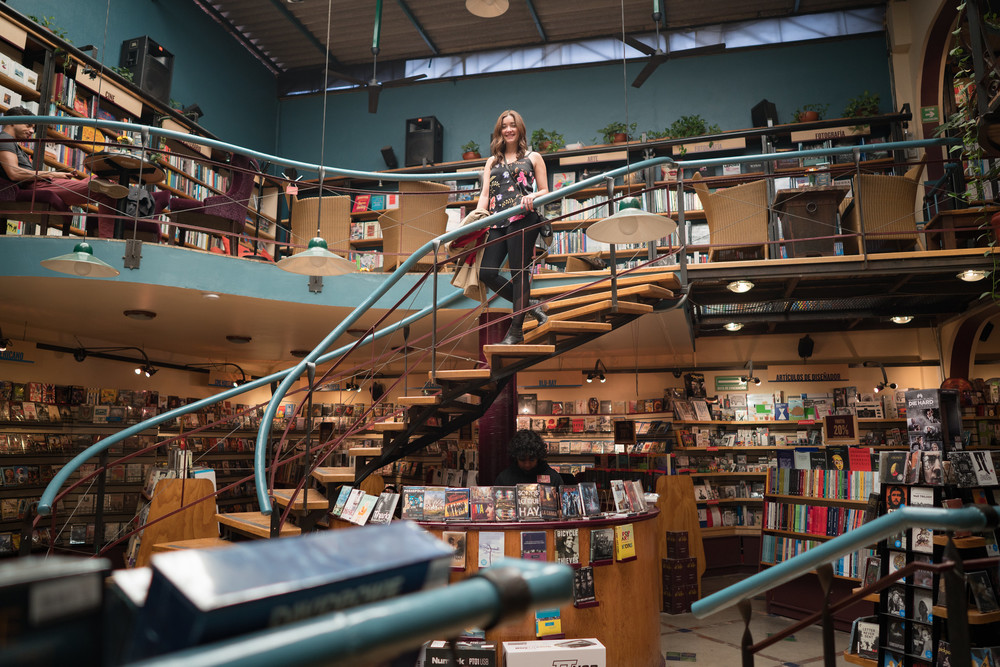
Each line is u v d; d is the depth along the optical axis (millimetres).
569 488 4168
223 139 10430
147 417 8375
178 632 402
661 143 9312
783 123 9969
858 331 9172
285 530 4484
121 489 7770
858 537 1595
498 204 4840
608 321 4965
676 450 9055
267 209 10477
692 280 5742
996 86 4000
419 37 10969
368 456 4578
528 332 5035
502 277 4895
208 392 10164
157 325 7277
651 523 4543
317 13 10367
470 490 4062
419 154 10688
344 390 10523
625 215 3848
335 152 11484
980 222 5906
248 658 367
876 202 5883
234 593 404
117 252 5426
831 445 8086
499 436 5883
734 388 9375
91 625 394
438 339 7723
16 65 6277
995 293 5453
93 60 7117
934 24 8516
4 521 6848
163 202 6293
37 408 7371
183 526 5449
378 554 498
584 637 3941
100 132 7312
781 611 6273
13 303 6203
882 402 8719
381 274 6242
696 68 10445
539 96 10961
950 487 4105
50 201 5711
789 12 10203
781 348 9367
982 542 3775
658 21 8344
